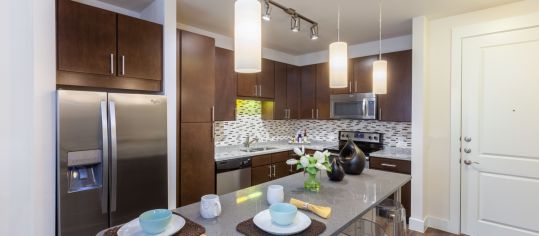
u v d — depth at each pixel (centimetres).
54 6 188
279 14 284
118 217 208
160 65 246
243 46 125
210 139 291
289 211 125
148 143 225
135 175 217
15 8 182
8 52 184
